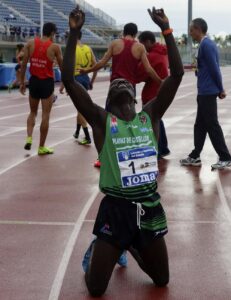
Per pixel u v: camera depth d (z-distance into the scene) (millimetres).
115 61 8438
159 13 4359
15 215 6523
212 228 6055
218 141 8898
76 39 4289
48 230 5973
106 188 4238
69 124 14945
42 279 4719
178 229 6004
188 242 5602
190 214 6562
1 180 8305
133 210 4195
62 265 5012
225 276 4793
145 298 4367
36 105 10227
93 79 11164
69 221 6297
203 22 8633
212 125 8820
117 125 4230
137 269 4922
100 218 4266
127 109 4320
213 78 8570
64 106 20172
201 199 7227
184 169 9023
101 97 24438
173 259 5152
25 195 7445
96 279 4285
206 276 4789
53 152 10539
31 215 6527
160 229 4289
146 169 4219
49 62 9812
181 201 7129
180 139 12242
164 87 4426
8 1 55344
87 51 10891
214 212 6652
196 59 8766
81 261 5098
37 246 5488
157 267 4422
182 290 4516
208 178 8383
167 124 15023
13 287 4566
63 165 9367
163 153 9875
